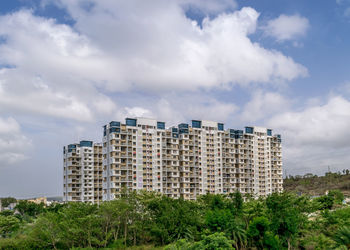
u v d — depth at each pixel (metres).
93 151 181.75
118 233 95.56
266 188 195.12
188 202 108.25
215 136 178.25
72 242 85.94
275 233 85.75
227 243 65.62
